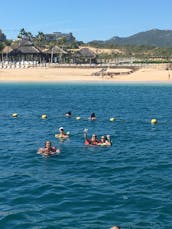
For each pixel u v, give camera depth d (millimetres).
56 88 99875
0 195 18812
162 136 35719
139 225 15359
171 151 28859
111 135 36219
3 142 32750
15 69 136125
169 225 15352
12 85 110062
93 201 17906
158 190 19406
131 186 20078
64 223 15555
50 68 137625
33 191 19375
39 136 35625
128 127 41250
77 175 22328
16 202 17875
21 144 31812
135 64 142125
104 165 24625
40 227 15219
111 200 18016
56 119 47531
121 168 23797
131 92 87938
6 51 153625
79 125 42719
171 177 21703
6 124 43625
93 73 127750
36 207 17250
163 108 58750
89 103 66125
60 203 17688
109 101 69375
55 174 22578
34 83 114750
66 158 26672
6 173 22844
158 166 24234
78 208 17094
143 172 22828
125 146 30891
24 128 40688
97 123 44156
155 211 16703
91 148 29969
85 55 156625
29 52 153125
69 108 58844
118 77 122500
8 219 15961
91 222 15633
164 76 122500
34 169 23781
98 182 20859
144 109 57500
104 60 169625
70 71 132125
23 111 55375
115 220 15820
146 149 29656
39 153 28047
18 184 20594
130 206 17281
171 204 17453
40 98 75312
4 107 60281
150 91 90500
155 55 184375
